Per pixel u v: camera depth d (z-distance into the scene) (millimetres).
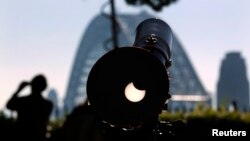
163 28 2643
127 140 2207
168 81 2088
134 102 2111
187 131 2562
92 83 2123
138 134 2197
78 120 5922
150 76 2105
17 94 7066
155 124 2191
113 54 2123
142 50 2105
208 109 10680
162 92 2094
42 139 7289
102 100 2119
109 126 2227
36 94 7203
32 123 7168
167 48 2523
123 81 2121
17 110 7164
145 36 2537
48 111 7297
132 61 2109
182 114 10305
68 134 6023
